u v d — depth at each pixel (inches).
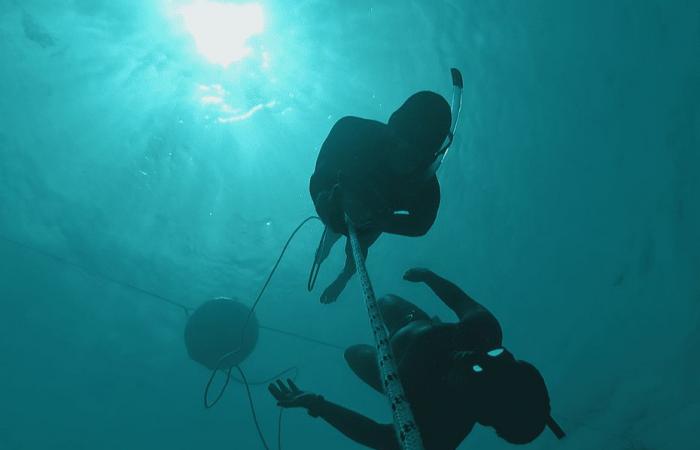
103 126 304.2
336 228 93.4
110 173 307.6
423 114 80.7
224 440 334.0
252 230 306.0
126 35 297.7
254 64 294.8
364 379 105.4
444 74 273.4
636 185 244.5
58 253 321.1
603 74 247.8
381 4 276.7
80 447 333.4
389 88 277.9
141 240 315.6
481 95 269.9
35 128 303.4
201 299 322.0
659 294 234.5
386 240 299.0
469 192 281.4
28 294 329.4
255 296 317.4
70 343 335.9
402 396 48.6
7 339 336.8
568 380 252.4
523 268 278.7
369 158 88.5
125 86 301.0
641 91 238.4
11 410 333.7
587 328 255.6
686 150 228.5
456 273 293.6
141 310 329.1
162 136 300.7
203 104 298.2
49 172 307.9
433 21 271.9
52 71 302.2
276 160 296.2
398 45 276.7
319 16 284.7
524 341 277.7
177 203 307.7
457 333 84.0
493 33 265.1
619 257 249.3
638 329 237.6
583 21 250.2
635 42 237.8
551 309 270.1
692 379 206.1
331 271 307.1
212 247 311.0
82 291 327.9
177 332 329.7
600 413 231.1
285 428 332.2
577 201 262.8
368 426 84.4
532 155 269.7
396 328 105.3
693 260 222.5
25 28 293.4
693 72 221.8
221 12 286.2
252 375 333.1
